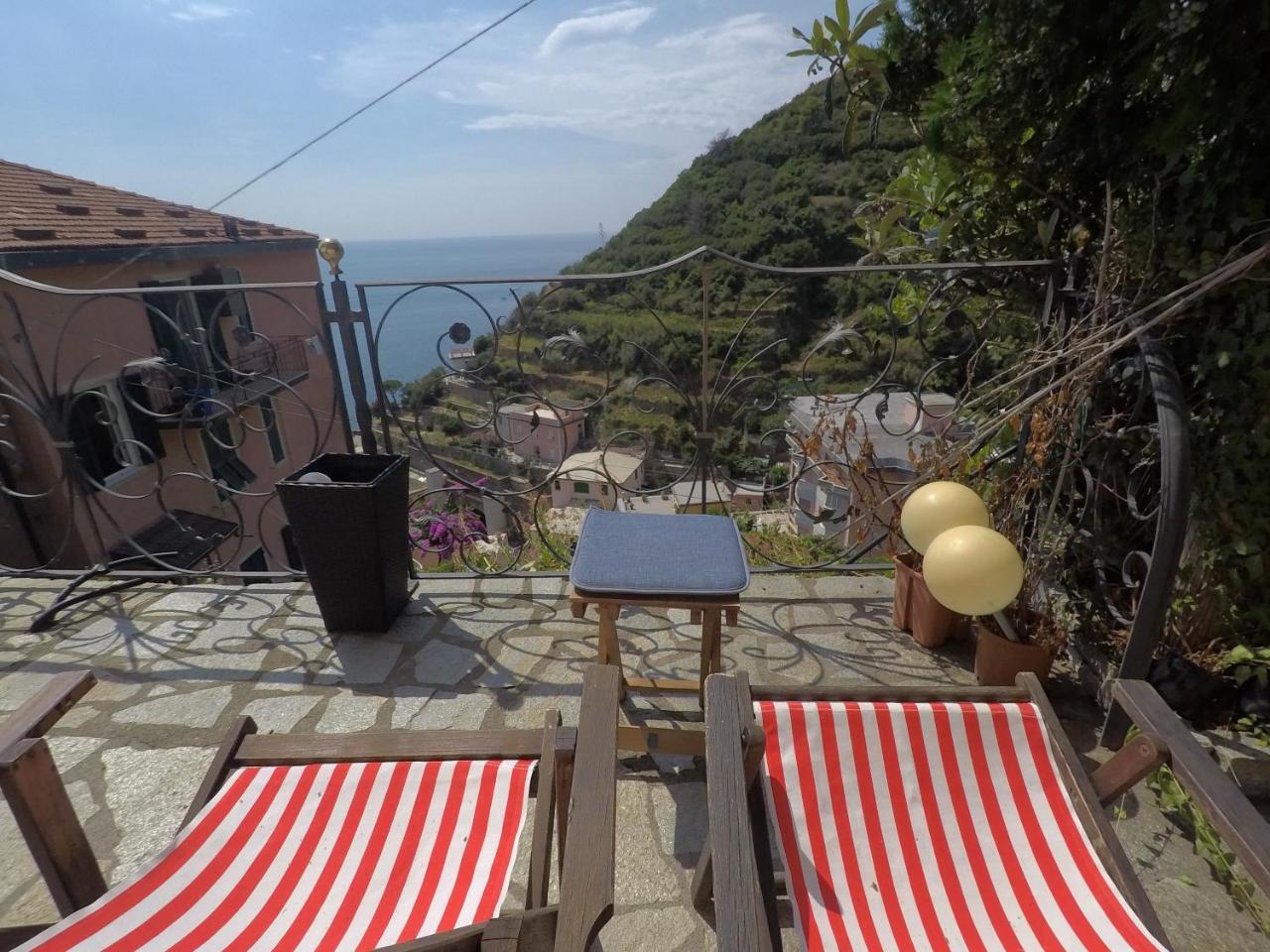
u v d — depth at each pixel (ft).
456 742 4.28
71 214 27.02
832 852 4.05
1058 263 7.60
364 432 8.34
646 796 5.86
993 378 8.01
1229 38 5.10
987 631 6.90
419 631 8.33
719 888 2.86
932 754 4.32
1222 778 3.48
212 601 9.06
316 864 3.80
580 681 7.45
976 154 7.65
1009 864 3.97
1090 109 6.69
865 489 8.46
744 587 5.29
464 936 2.76
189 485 26.32
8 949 3.67
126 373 8.86
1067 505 7.66
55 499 20.01
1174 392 5.65
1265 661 5.92
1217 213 5.91
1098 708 6.70
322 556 7.72
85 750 6.49
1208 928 4.69
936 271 7.95
